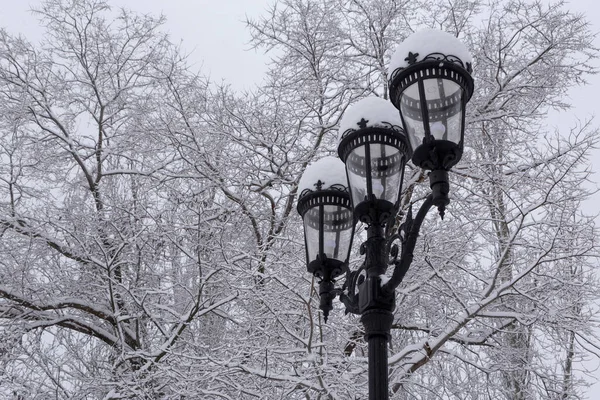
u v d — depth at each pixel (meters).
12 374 8.84
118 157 11.47
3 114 10.58
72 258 9.88
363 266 4.22
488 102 10.30
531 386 9.84
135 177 10.62
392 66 3.80
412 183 9.59
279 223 9.93
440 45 3.69
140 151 10.77
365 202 4.05
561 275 8.90
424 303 9.70
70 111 11.15
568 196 8.47
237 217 9.93
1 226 9.77
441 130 3.55
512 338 10.12
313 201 4.65
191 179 10.40
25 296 9.76
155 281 9.82
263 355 8.00
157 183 10.20
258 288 8.55
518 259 8.95
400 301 9.31
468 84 3.69
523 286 8.97
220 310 9.48
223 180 10.05
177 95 10.09
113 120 11.35
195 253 9.40
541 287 8.62
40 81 10.89
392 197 4.10
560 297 9.05
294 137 10.25
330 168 4.75
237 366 7.56
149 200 10.11
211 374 7.71
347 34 10.91
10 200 10.52
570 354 9.70
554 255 8.52
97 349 9.67
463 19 10.76
